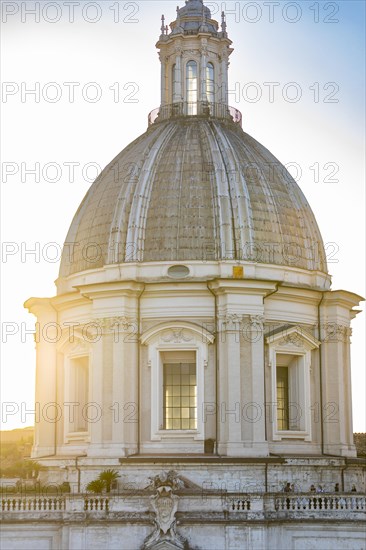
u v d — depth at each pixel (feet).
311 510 161.07
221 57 219.61
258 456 178.91
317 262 203.10
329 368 196.34
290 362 196.75
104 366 186.50
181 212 192.65
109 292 187.11
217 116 214.69
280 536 159.94
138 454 182.09
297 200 205.87
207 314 186.09
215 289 185.16
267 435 186.09
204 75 215.92
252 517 157.99
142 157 202.28
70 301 197.26
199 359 184.85
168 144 203.31
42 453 198.59
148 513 158.61
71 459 185.47
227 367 182.19
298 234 200.34
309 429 192.75
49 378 201.87
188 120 211.00
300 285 196.44
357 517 160.56
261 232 193.26
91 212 203.51
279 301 192.13
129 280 185.37
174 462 176.14
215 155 199.41
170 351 187.11
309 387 194.49
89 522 158.51
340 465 185.57
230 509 158.71
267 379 187.93
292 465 181.27
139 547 157.58
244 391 182.39
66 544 159.22
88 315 194.59
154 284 186.50
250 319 184.34
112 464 179.11
